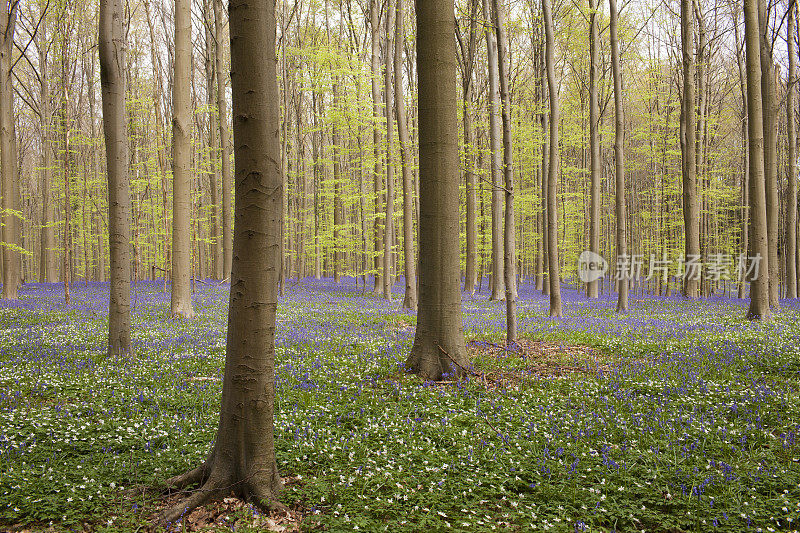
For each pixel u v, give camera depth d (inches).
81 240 1598.2
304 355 448.8
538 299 1157.7
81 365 384.8
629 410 297.9
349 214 1683.1
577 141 1315.2
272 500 185.8
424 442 248.2
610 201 1674.5
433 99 352.5
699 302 1027.9
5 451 214.7
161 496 188.2
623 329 600.1
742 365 400.5
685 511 185.0
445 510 184.9
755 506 187.0
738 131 1536.7
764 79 725.3
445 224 362.3
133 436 244.2
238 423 189.0
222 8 1087.6
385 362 412.2
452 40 350.9
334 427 262.4
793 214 1093.1
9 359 402.0
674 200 1414.9
